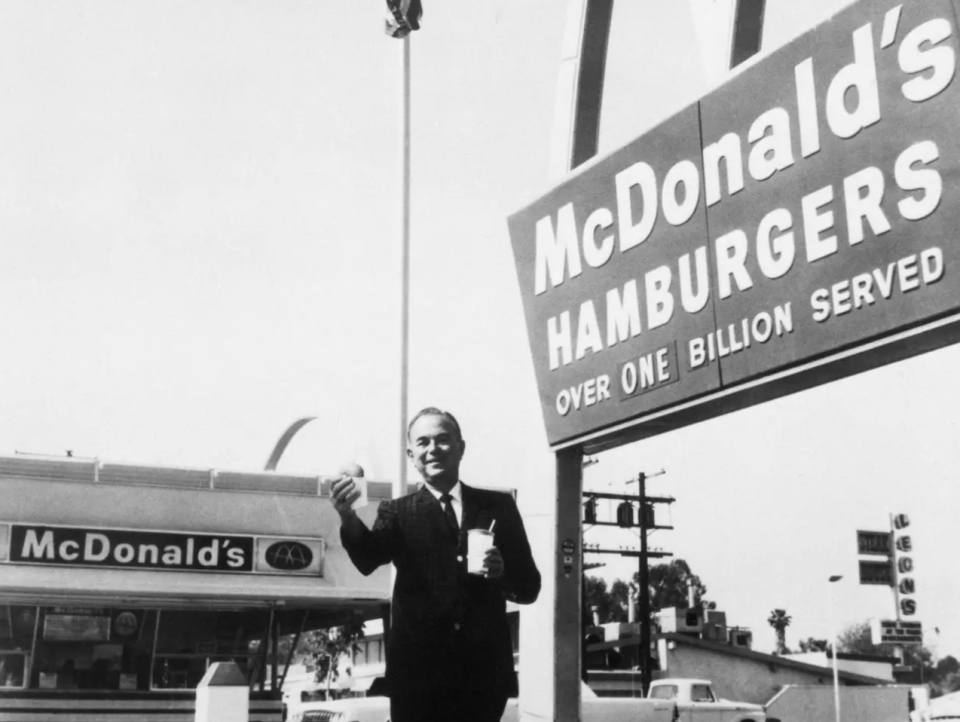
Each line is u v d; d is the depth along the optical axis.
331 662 61.94
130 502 20.89
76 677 20.91
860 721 41.81
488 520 4.51
